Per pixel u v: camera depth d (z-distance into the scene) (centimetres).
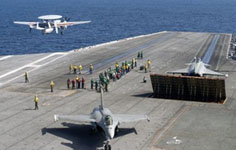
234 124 4016
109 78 6094
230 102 4847
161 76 4959
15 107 4625
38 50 12150
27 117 4253
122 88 5550
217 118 4209
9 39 14875
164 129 3866
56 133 3772
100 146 3450
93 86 5638
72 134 3750
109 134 3288
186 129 3862
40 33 17075
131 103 4788
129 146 3438
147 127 3922
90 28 19300
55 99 4969
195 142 3528
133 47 9088
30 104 4750
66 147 3425
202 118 4209
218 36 10888
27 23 8844
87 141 3569
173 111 4462
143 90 5444
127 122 3947
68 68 6850
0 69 6825
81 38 15138
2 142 3544
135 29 19038
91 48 9038
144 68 6662
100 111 3741
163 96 5134
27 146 3453
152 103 4794
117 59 7594
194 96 5016
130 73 6481
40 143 3522
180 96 5072
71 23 9212
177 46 9156
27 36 15912
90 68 6372
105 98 5022
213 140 3578
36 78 6138
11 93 5269
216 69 6706
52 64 7231
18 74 6438
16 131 3825
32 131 3828
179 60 7462
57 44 13488
